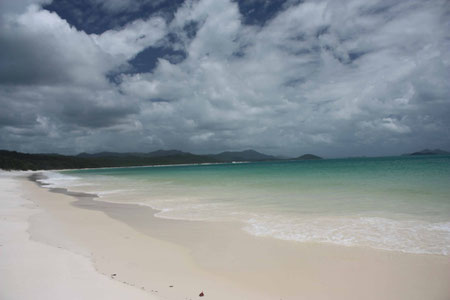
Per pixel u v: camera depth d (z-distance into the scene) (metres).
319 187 23.34
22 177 65.81
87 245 9.28
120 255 8.34
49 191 28.78
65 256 7.84
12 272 6.57
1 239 9.53
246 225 11.75
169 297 5.70
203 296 5.81
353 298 5.80
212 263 7.72
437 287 6.13
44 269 6.77
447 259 7.57
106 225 12.32
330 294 5.96
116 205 18.09
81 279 6.26
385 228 10.45
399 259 7.68
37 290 5.62
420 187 20.03
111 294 5.55
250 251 8.63
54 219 13.56
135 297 5.48
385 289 6.12
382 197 16.81
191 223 12.45
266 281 6.59
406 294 5.90
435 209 13.12
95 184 37.78
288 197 18.70
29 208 16.91
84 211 15.92
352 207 14.38
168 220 13.16
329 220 11.99
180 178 45.81
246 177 40.44
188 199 19.66
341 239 9.45
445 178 25.34
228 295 5.89
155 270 7.21
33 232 10.74
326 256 8.05
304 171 49.97
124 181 42.09
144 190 27.09
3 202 19.25
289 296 5.90
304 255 8.18
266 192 21.75
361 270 7.08
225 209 15.39
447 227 10.30
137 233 10.92
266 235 10.22
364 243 8.98
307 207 14.97
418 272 6.87
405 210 13.16
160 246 9.23
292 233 10.34
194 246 9.20
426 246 8.54
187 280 6.62
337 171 45.34
